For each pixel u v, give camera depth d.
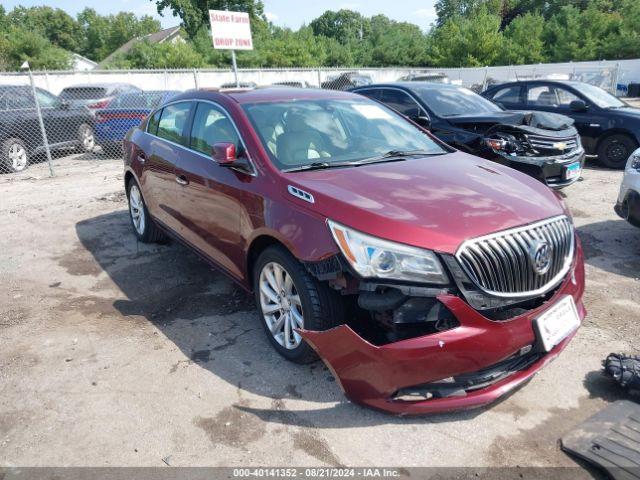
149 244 5.90
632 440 2.62
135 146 5.48
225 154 3.49
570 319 2.96
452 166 3.68
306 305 3.00
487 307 2.64
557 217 3.05
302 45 41.56
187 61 35.84
